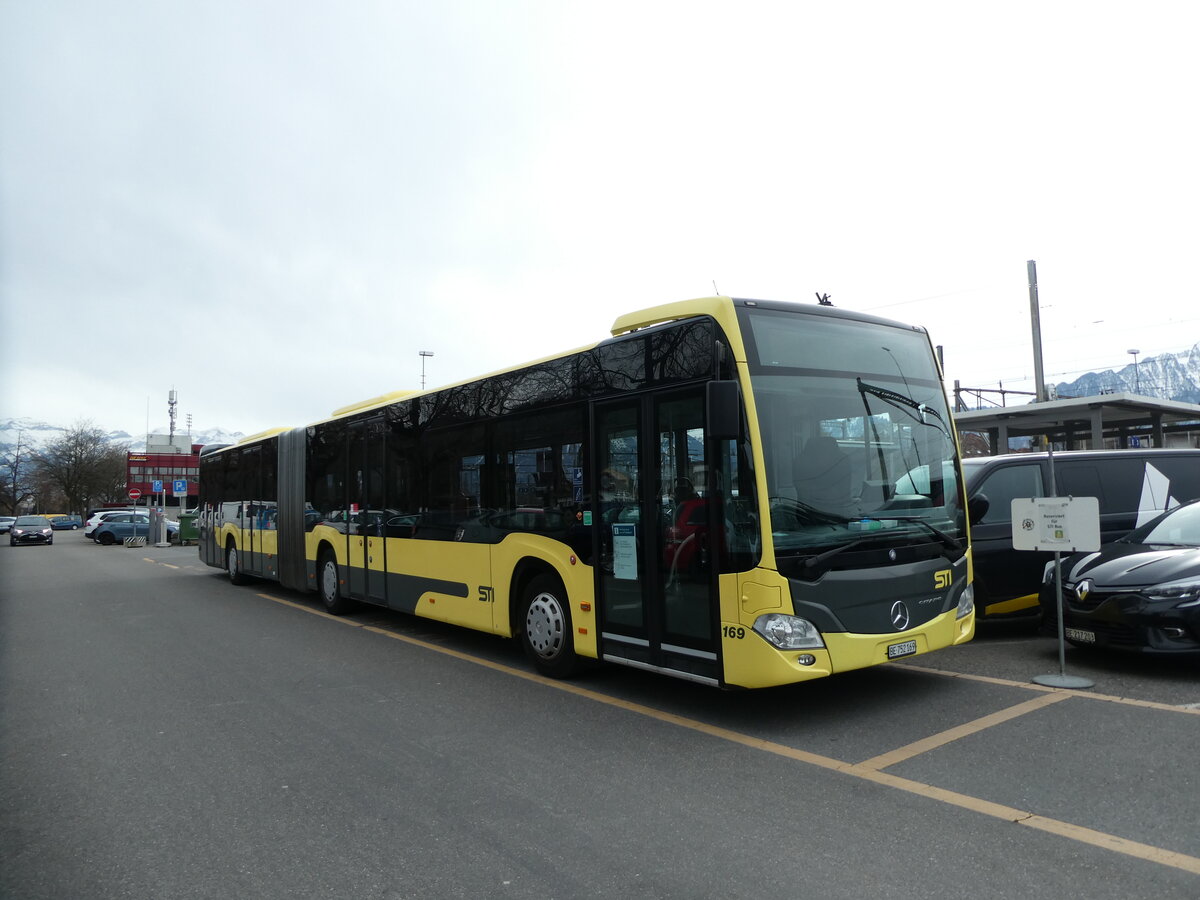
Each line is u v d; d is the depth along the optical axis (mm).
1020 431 20609
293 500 13266
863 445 5941
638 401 6348
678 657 5898
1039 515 6582
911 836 3805
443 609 8945
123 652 9109
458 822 4180
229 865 3760
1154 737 5062
